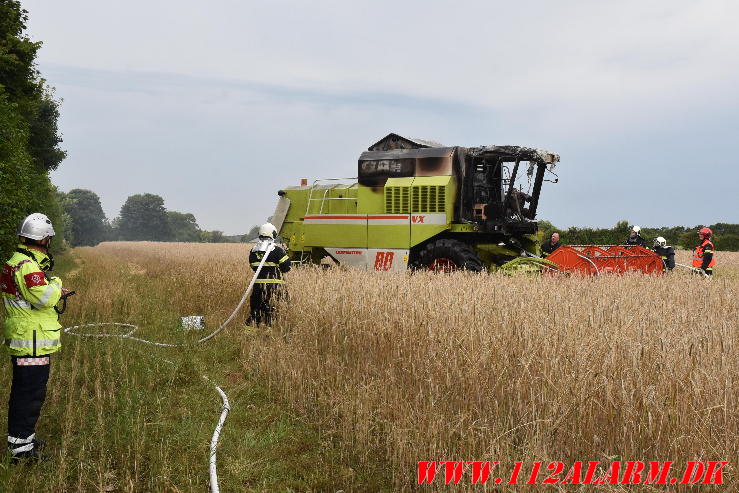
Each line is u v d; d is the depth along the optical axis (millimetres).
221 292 11820
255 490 4176
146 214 153000
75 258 43125
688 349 4254
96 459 4402
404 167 13344
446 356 5199
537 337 4949
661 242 14555
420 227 12992
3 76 22375
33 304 4332
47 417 5211
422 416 4715
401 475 4258
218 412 5680
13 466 4062
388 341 6184
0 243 10734
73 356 7199
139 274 22969
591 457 4023
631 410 3828
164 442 4789
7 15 22359
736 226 44094
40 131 30469
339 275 9242
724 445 3605
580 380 4168
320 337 7309
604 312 5547
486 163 13344
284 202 16078
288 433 5242
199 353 7965
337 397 5527
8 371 6242
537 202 13508
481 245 13125
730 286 8719
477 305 5930
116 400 5574
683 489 3553
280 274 8727
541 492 3648
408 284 7770
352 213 14188
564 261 12477
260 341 7941
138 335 9188
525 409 4484
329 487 4242
